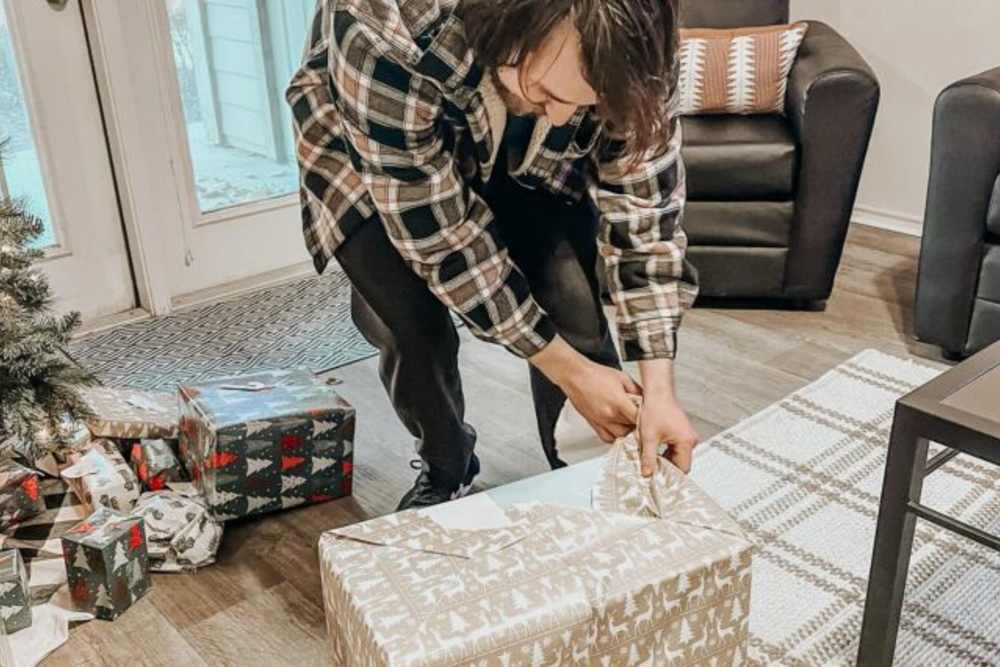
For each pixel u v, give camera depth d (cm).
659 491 116
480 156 128
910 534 123
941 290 226
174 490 178
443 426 164
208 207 278
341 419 179
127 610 154
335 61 111
